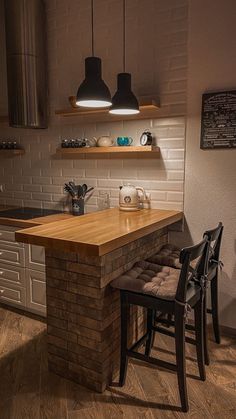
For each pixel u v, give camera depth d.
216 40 2.33
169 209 2.67
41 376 2.01
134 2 2.62
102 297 1.77
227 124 2.34
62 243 1.63
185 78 2.47
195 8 2.37
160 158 2.65
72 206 2.98
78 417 1.69
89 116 2.95
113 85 2.80
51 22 3.03
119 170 2.87
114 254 1.85
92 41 2.70
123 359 1.87
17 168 3.50
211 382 1.96
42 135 3.26
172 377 2.00
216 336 2.38
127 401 1.80
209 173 2.47
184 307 1.60
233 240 2.45
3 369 2.07
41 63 2.97
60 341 1.96
